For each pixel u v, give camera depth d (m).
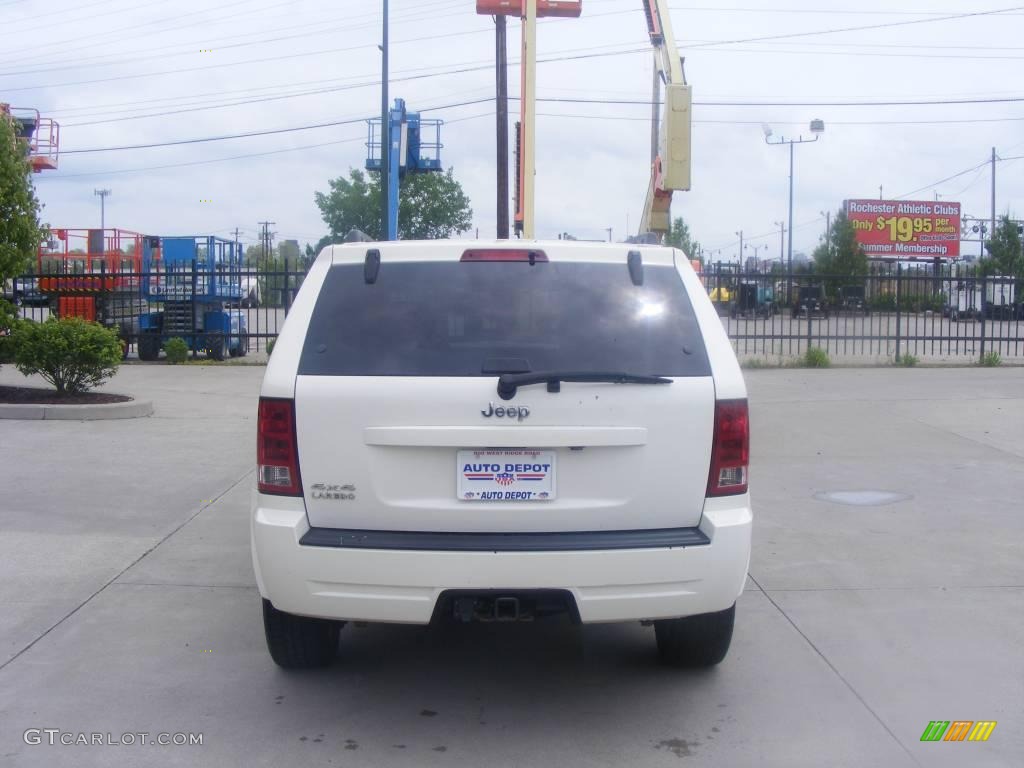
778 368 19.50
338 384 4.09
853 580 6.42
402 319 4.25
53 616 5.69
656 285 4.39
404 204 39.56
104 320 21.73
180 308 22.36
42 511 7.90
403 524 4.10
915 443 11.16
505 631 5.63
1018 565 6.72
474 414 4.04
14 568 6.52
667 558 4.04
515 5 16.89
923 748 4.22
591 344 4.21
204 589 6.19
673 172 10.62
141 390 15.44
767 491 8.92
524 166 12.16
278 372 4.16
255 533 4.17
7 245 13.01
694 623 4.73
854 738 4.30
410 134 26.59
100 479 8.98
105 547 7.01
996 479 9.35
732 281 21.86
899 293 21.34
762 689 4.81
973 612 5.84
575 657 5.24
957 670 5.02
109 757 4.11
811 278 20.91
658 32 11.54
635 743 4.26
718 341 4.30
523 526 4.09
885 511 8.19
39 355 12.59
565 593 4.02
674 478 4.13
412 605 4.02
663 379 4.11
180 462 9.75
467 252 4.40
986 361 20.14
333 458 4.09
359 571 4.00
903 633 5.51
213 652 5.22
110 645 5.29
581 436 4.04
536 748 4.21
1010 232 49.56
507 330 4.23
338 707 4.60
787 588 6.27
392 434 4.04
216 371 18.94
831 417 12.88
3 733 4.30
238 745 4.23
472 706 4.63
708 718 4.50
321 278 4.38
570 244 4.45
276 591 4.10
